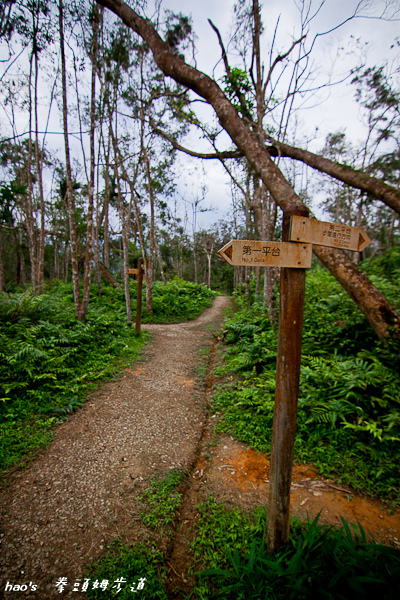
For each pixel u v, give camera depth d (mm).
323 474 2912
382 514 2449
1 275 16953
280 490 1957
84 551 2174
